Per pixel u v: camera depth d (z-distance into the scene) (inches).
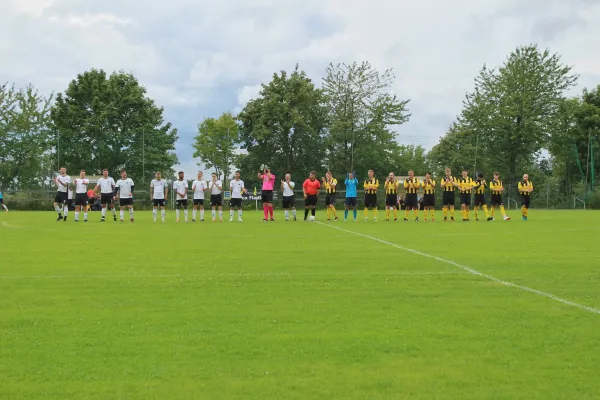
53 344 246.1
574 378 207.6
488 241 675.4
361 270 441.1
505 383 203.2
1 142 2183.8
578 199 2237.9
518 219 1205.7
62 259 505.4
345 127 2379.4
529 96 2497.5
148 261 492.4
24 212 1649.9
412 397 191.6
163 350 237.8
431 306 316.2
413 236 745.6
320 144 2346.2
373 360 225.9
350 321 283.4
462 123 2628.0
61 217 1147.3
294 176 2309.3
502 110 2506.2
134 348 240.2
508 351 236.7
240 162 2413.9
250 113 2317.9
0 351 236.8
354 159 2399.1
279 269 446.3
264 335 259.0
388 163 2469.2
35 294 347.6
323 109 2399.1
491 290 360.5
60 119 2352.4
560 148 2598.4
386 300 331.6
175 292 354.6
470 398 191.0
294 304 321.1
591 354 233.0
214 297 339.9
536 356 230.5
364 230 857.5
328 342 248.7
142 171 2241.6
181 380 205.5
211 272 431.5
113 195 1128.2
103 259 505.7
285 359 227.1
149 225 982.4
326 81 2439.7
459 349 239.1
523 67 2539.4
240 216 1134.4
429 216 1360.7
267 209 1144.2
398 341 249.9
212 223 1047.0
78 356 230.7
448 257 518.6
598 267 456.1
